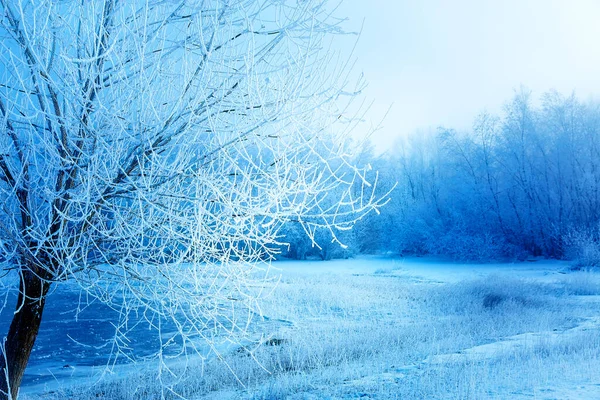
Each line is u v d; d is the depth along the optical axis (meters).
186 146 3.14
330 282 21.94
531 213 35.00
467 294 16.77
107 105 3.12
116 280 3.46
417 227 39.81
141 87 2.99
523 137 37.53
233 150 3.34
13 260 3.41
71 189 3.10
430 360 8.10
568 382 6.11
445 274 26.39
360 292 18.31
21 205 3.17
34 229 3.13
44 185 3.03
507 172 37.22
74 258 3.31
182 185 3.36
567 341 8.94
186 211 3.23
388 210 44.09
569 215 33.66
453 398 5.62
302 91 3.28
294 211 3.22
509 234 35.75
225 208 3.15
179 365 8.27
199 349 9.45
